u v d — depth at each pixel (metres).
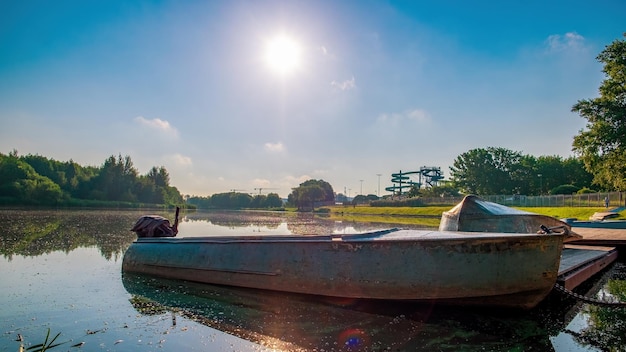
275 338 6.00
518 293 6.64
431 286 6.92
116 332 6.21
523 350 5.67
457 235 7.33
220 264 9.47
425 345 5.81
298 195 111.75
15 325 6.53
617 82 29.34
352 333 6.25
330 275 7.77
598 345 5.88
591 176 73.62
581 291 9.41
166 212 76.50
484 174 77.94
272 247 8.70
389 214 69.06
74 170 89.31
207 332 6.24
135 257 11.06
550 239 6.56
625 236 15.69
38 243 17.03
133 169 94.31
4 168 68.31
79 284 9.60
